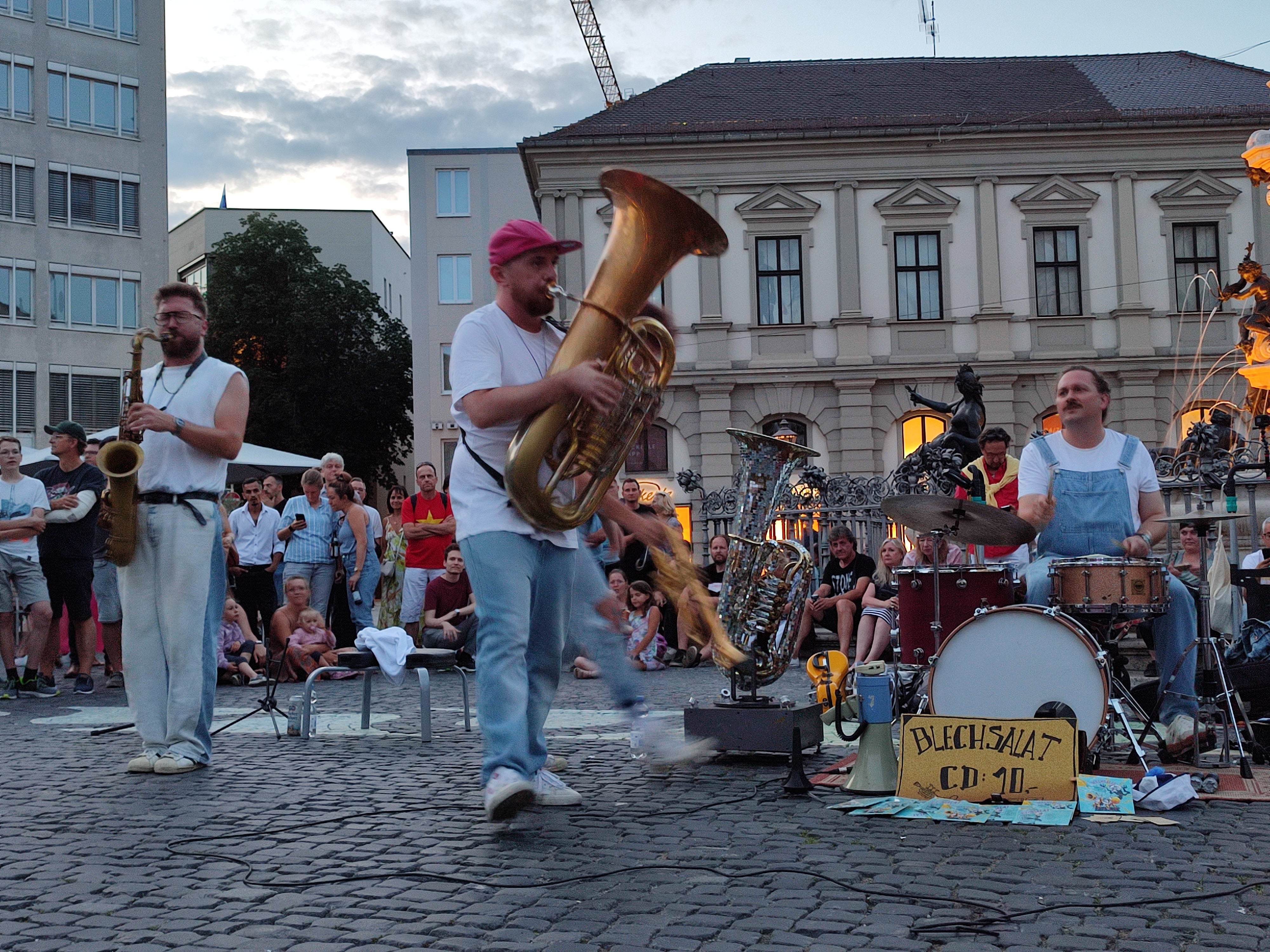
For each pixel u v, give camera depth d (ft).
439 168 156.46
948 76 127.65
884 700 18.21
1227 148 112.98
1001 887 12.69
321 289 158.71
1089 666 18.35
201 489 20.90
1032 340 112.78
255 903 12.37
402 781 19.33
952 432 49.32
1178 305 112.78
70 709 31.71
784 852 14.34
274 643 39.91
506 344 16.11
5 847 14.90
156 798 17.97
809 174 113.39
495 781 14.78
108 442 20.10
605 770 20.52
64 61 136.05
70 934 11.47
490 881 13.03
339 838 15.12
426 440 154.10
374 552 44.57
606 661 17.40
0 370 131.44
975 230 113.39
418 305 155.43
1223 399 111.75
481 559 15.47
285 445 158.51
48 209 134.62
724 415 112.27
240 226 209.46
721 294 113.39
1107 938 11.02
